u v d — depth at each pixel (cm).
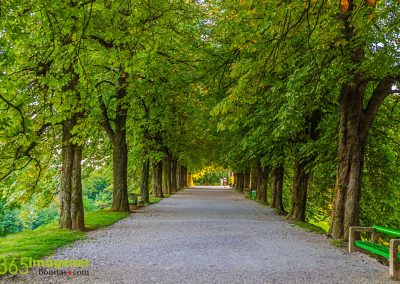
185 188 6894
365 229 1153
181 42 1753
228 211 2508
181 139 3350
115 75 1930
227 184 9200
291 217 2047
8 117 916
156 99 2261
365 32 1027
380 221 2056
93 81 1153
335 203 1351
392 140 1838
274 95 1543
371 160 1814
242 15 1056
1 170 1404
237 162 2753
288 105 1375
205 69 1750
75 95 1109
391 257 855
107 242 1263
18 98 998
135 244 1227
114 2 981
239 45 1109
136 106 2314
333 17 1070
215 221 1920
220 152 3216
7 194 2070
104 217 1966
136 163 3259
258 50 1220
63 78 1049
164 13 1235
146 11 1086
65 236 1341
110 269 884
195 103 2627
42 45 1166
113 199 2314
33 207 2292
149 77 1838
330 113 1802
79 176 1552
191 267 914
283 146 2059
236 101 1064
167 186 4656
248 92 1060
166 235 1428
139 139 2834
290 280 820
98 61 1694
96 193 6112
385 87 1284
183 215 2208
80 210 1549
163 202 3278
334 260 1031
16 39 962
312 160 1941
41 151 1823
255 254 1092
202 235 1438
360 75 1248
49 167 2075
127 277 812
